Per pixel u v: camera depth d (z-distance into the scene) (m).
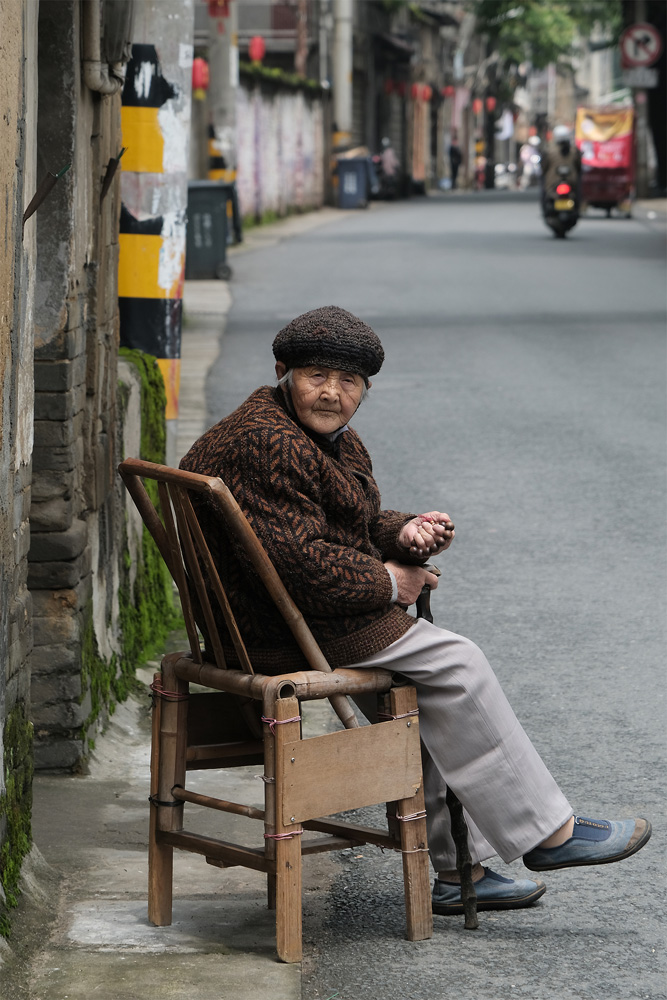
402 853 4.51
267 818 4.28
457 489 10.80
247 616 4.39
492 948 4.49
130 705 6.70
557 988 4.22
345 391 4.39
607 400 14.21
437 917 4.76
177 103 8.30
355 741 4.34
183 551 4.43
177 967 4.25
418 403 14.12
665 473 11.23
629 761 6.05
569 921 4.70
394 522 4.57
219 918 4.68
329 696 4.35
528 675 7.12
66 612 5.88
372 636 4.39
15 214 4.39
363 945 4.51
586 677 7.08
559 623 7.91
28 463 4.75
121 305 8.51
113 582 6.82
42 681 5.89
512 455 11.88
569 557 9.13
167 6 8.17
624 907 4.81
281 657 4.41
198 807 5.72
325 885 5.02
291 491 4.26
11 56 4.29
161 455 8.09
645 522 9.88
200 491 4.18
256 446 4.27
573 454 11.90
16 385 4.50
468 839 4.70
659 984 4.26
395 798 4.45
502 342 18.05
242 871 5.17
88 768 5.98
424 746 4.62
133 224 8.43
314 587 4.27
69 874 4.96
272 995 4.09
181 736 4.56
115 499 6.87
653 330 18.94
